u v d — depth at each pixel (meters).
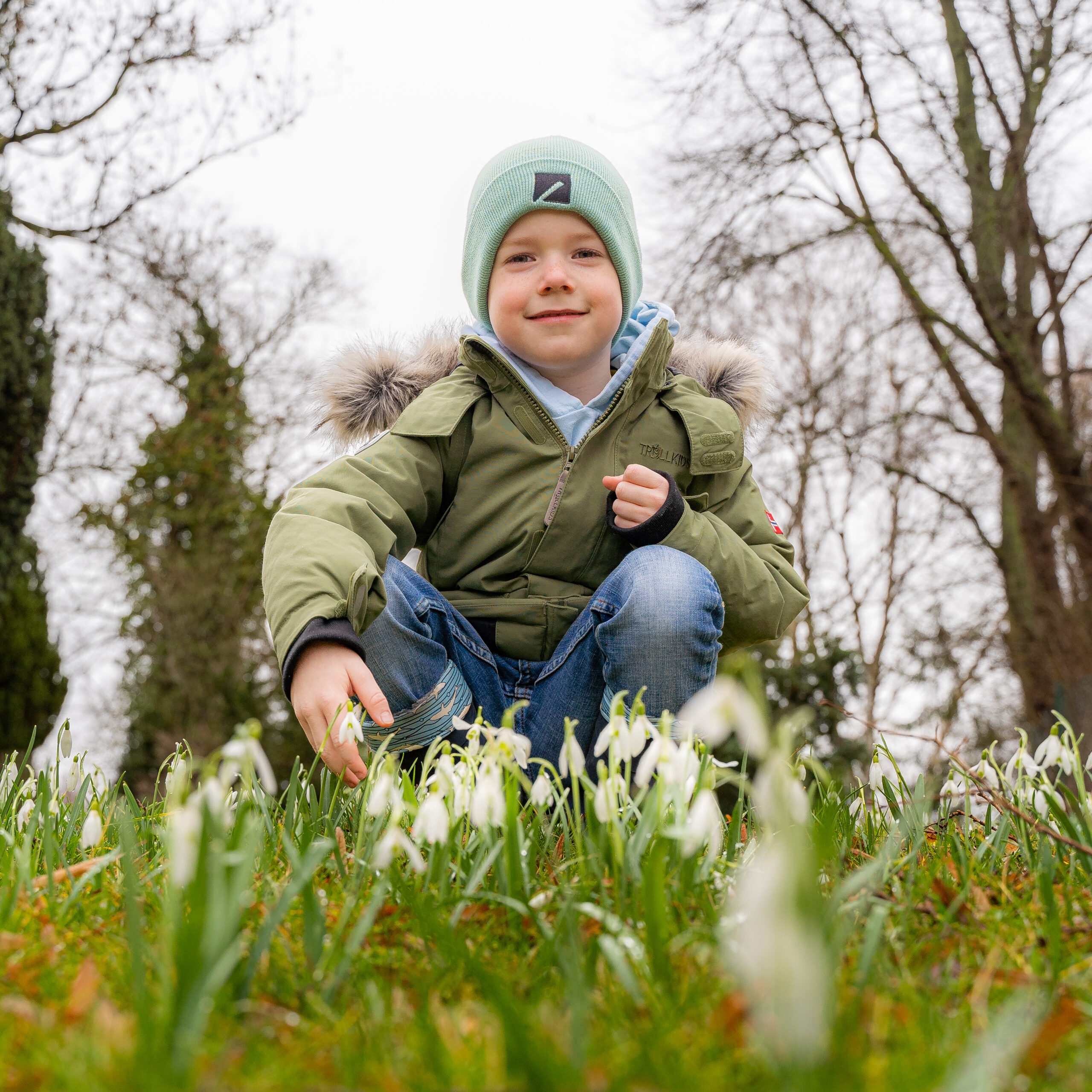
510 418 3.00
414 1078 0.96
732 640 2.97
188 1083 0.93
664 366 3.07
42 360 13.12
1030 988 1.24
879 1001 1.17
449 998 1.27
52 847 1.77
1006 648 15.05
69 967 1.36
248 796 1.29
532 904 1.52
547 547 2.94
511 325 3.06
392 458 2.94
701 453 3.00
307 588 2.37
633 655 2.58
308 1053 1.06
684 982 1.28
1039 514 14.05
